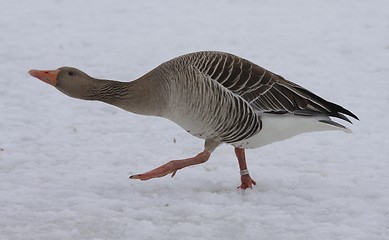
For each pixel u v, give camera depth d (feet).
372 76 63.36
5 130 49.60
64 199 37.55
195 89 36.88
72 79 37.60
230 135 37.93
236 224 34.58
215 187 39.81
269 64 66.90
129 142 47.85
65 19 82.64
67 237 33.04
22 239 32.96
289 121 38.27
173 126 51.21
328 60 68.13
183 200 37.50
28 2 89.97
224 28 79.15
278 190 39.22
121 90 38.06
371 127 50.78
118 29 79.00
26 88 59.21
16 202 37.06
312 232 33.76
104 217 35.27
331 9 87.15
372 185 39.99
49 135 48.83
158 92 37.73
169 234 33.37
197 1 91.25
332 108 38.34
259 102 37.78
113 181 40.45
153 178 40.55
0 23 80.07
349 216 35.70
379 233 33.68
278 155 45.42
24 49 71.20
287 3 90.22
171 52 70.85
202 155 38.42
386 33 76.79
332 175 41.86
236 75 37.50
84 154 45.14
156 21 82.02
